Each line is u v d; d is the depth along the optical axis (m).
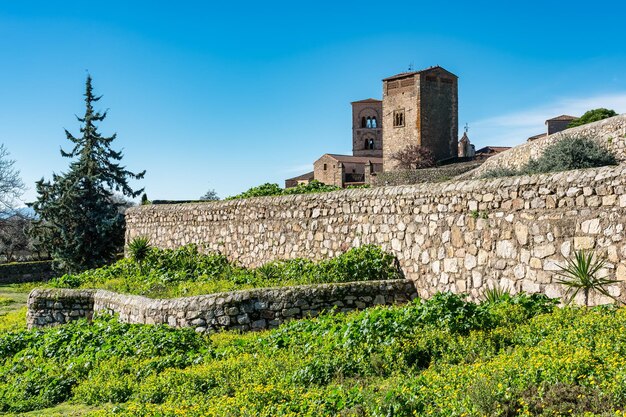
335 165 90.62
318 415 8.05
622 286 11.36
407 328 11.03
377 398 8.23
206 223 24.22
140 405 9.61
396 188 17.23
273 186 27.61
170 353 12.95
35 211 39.25
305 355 10.95
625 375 7.37
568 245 12.42
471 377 8.21
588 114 57.31
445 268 15.40
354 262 17.22
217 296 15.28
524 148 29.02
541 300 12.18
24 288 34.69
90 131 43.53
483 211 14.38
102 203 40.06
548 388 7.54
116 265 23.83
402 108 82.88
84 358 13.30
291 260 19.70
